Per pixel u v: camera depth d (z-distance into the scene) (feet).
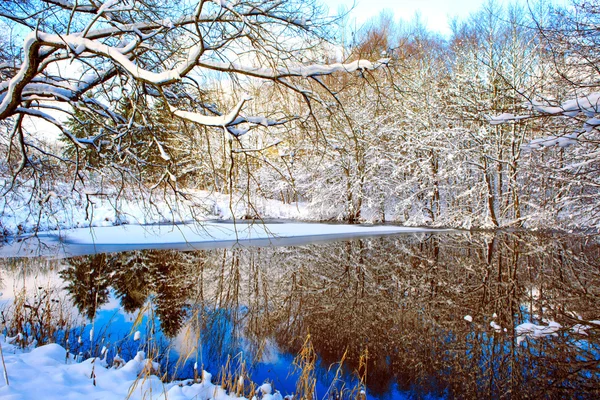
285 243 39.06
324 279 25.03
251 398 8.66
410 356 12.90
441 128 56.24
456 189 59.47
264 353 12.94
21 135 17.17
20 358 9.12
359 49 16.01
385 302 19.89
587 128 15.81
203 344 13.38
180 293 20.70
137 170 21.98
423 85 55.88
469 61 53.26
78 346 12.10
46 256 28.81
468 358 12.69
